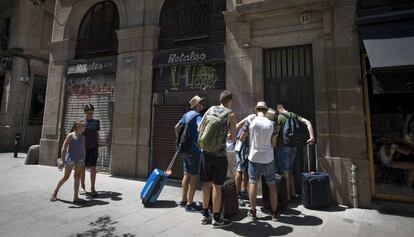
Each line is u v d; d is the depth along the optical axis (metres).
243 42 6.11
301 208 4.63
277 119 5.12
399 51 4.27
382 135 5.14
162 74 7.43
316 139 5.38
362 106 4.98
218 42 6.79
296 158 5.55
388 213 4.43
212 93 6.62
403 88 4.16
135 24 7.91
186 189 4.75
